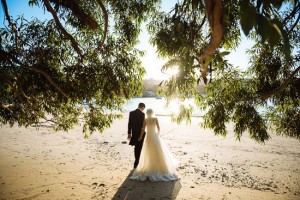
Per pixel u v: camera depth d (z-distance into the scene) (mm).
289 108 4520
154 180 6406
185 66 2285
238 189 6070
